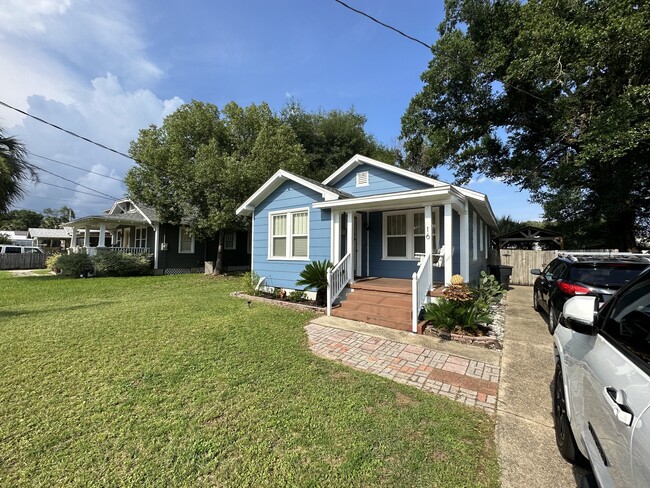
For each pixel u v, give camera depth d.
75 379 3.49
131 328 5.54
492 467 2.21
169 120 16.12
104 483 2.00
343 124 23.41
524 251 14.21
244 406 2.95
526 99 14.23
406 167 25.00
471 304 5.52
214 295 9.51
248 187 14.30
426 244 6.61
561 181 14.04
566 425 2.30
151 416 2.76
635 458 1.16
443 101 16.44
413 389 3.39
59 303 8.09
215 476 2.07
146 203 15.28
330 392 3.26
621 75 10.89
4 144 10.83
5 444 2.37
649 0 9.51
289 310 7.20
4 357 4.12
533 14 12.06
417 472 2.14
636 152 11.42
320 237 8.21
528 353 4.59
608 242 15.02
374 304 6.50
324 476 2.08
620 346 1.65
